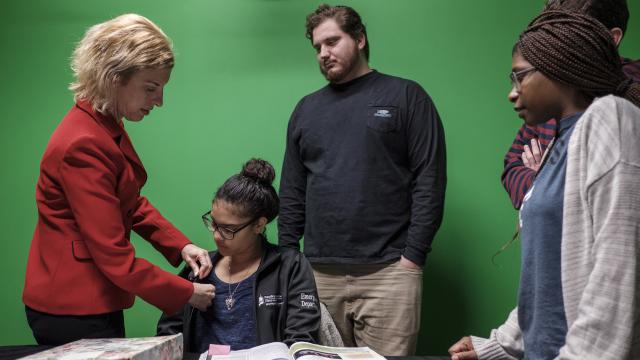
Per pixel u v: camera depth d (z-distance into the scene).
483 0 2.49
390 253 1.91
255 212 1.46
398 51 2.50
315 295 1.52
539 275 0.95
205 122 2.54
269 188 1.51
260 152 2.53
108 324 1.32
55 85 2.56
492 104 2.47
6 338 2.50
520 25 2.48
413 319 1.88
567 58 0.94
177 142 2.54
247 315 1.47
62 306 1.27
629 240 0.80
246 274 1.51
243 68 2.54
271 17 2.54
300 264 1.54
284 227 2.12
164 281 1.32
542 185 0.97
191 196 2.54
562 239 0.89
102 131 1.32
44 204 1.31
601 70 0.94
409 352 1.89
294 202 2.13
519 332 1.17
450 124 2.48
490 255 2.44
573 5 1.48
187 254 1.55
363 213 1.92
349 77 2.06
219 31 2.55
